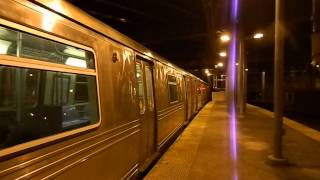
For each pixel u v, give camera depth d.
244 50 21.69
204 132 13.63
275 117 7.98
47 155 2.96
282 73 7.93
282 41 7.95
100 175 4.21
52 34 3.12
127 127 5.50
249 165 7.78
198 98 26.03
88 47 3.96
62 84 3.34
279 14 7.93
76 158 3.51
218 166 7.66
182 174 6.97
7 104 2.57
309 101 45.25
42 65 2.94
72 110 3.53
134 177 5.95
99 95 4.24
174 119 11.80
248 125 16.31
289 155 8.86
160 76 9.19
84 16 3.94
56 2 3.27
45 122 3.01
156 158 8.33
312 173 7.06
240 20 20.91
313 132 13.56
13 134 2.60
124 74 5.43
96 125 4.06
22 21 2.68
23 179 2.61
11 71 2.61
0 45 2.46
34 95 2.88
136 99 6.19
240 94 21.59
